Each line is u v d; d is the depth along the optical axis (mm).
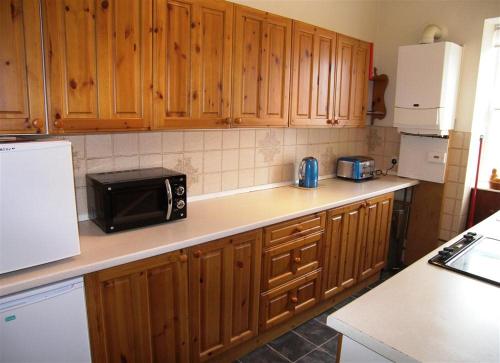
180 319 1854
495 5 2846
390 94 3557
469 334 1005
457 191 3191
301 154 3158
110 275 1562
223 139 2576
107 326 1600
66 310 1452
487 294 1233
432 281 1327
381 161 3709
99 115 1660
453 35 3092
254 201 2527
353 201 2715
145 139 2188
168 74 1862
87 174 1989
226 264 1992
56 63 1511
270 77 2342
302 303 2535
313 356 2293
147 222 1921
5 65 1392
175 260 1765
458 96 3100
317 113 2746
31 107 1470
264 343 2396
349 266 2865
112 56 1663
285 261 2342
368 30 3512
